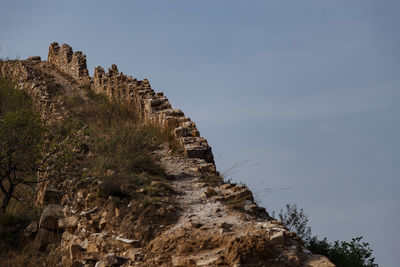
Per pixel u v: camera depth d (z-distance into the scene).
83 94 31.88
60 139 15.99
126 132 15.20
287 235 8.23
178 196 11.09
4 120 15.54
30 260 10.90
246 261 7.44
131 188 11.41
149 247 9.08
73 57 39.16
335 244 10.95
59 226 11.77
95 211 11.05
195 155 14.18
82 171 13.30
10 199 15.12
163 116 17.27
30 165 15.55
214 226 9.04
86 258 9.65
